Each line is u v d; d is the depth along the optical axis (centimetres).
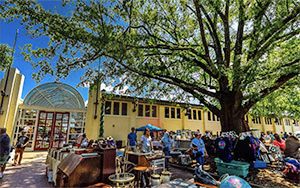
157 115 2044
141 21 925
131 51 836
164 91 1263
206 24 1041
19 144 951
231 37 1146
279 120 3228
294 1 732
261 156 872
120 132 1816
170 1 964
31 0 706
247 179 703
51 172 672
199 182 479
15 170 827
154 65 987
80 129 1527
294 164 729
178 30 1017
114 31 773
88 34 741
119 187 454
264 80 843
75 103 1545
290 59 800
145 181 631
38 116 1446
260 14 801
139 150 782
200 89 1008
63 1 732
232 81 793
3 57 813
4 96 1275
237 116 916
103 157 517
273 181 682
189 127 2173
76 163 477
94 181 489
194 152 881
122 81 1145
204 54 1004
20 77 1387
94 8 726
